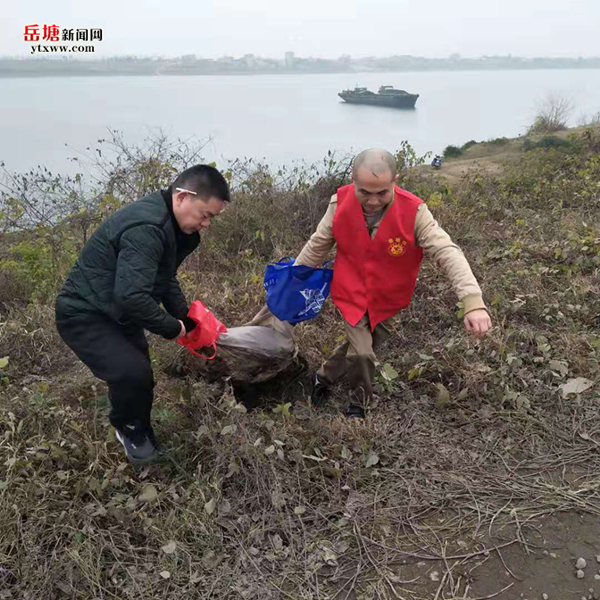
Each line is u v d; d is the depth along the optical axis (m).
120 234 2.28
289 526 2.46
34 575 2.22
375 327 3.17
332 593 2.20
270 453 2.64
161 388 3.40
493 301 4.05
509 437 2.98
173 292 2.70
